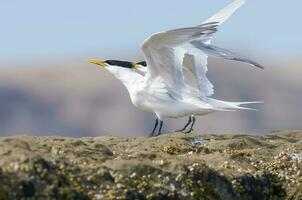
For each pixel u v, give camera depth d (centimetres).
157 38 1594
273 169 1373
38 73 11294
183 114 1727
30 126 10188
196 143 1515
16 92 10756
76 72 11250
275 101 9844
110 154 1261
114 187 1126
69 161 1155
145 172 1172
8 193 1034
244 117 9075
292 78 10594
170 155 1266
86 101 10275
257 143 1521
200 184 1205
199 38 1544
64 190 1077
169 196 1161
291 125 9381
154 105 1731
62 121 10125
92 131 9900
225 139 1555
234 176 1267
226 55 1517
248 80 10212
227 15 1861
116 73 1795
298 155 1428
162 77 1708
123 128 9706
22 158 1082
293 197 1320
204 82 1781
